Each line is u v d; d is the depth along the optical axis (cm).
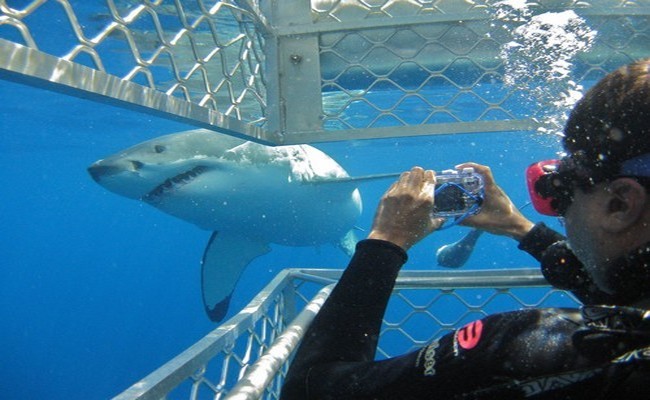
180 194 711
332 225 849
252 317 228
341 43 314
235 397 139
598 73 323
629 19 321
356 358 93
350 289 99
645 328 63
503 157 2389
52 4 636
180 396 1459
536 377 69
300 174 724
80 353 3209
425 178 112
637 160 69
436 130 290
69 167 2800
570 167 77
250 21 263
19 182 3500
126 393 145
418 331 1927
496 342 73
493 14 298
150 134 1852
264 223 774
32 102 1341
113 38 618
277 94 296
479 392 73
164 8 501
